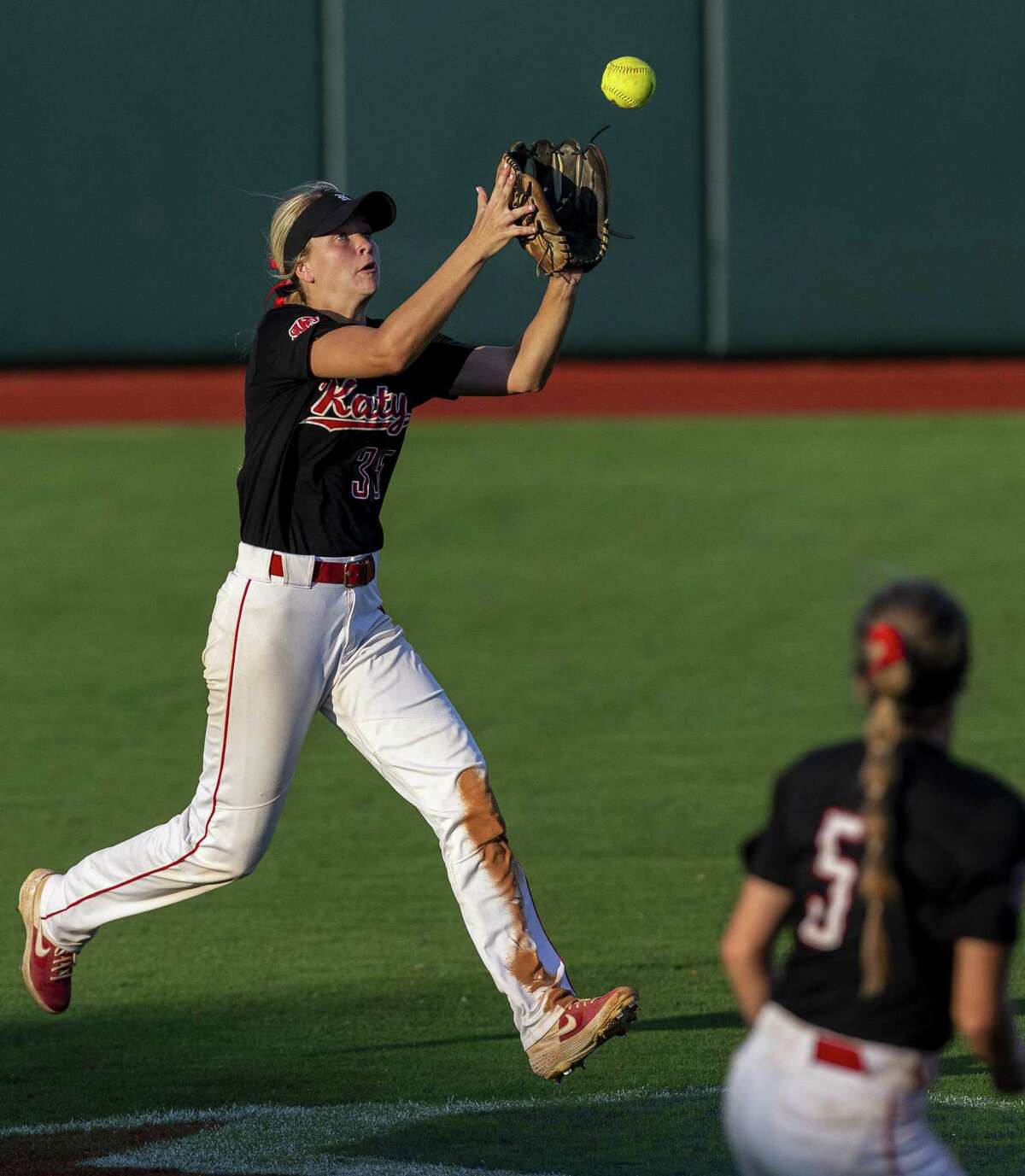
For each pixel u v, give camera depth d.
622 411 58.41
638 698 33.28
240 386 61.31
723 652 36.22
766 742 30.36
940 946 9.66
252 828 17.08
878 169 61.44
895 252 62.00
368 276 17.02
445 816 16.83
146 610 39.88
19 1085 16.92
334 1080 16.98
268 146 60.81
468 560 43.59
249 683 16.66
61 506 48.34
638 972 20.12
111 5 60.06
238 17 60.03
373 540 17.02
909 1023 9.69
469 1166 14.66
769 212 61.72
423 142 60.22
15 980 20.31
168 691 34.31
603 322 62.50
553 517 47.12
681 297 62.38
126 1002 19.53
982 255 62.06
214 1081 16.98
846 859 9.79
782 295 62.28
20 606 40.19
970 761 28.70
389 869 24.62
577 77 60.28
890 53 60.72
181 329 62.12
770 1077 9.93
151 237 61.44
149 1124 15.79
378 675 17.05
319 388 16.23
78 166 60.94
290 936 21.83
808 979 9.88
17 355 62.16
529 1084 16.84
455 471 51.75
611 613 39.22
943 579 40.91
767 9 60.41
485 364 17.36
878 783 9.64
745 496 48.56
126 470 51.84
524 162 16.14
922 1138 9.88
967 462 51.41
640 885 23.39
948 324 62.50
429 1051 17.84
